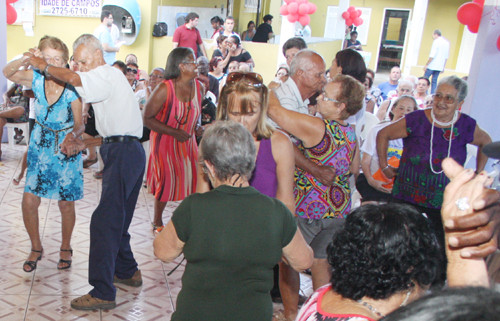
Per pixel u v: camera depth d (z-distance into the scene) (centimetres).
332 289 137
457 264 106
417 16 1277
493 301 56
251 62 907
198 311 174
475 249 98
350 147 271
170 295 349
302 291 362
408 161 317
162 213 496
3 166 607
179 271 387
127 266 350
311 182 269
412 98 398
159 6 1017
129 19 940
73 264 379
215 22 1059
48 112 340
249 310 174
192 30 944
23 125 660
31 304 319
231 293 173
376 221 129
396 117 403
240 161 175
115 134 311
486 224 96
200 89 404
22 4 970
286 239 181
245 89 215
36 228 364
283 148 227
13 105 651
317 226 271
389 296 127
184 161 406
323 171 261
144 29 982
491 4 461
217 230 171
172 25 1077
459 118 308
